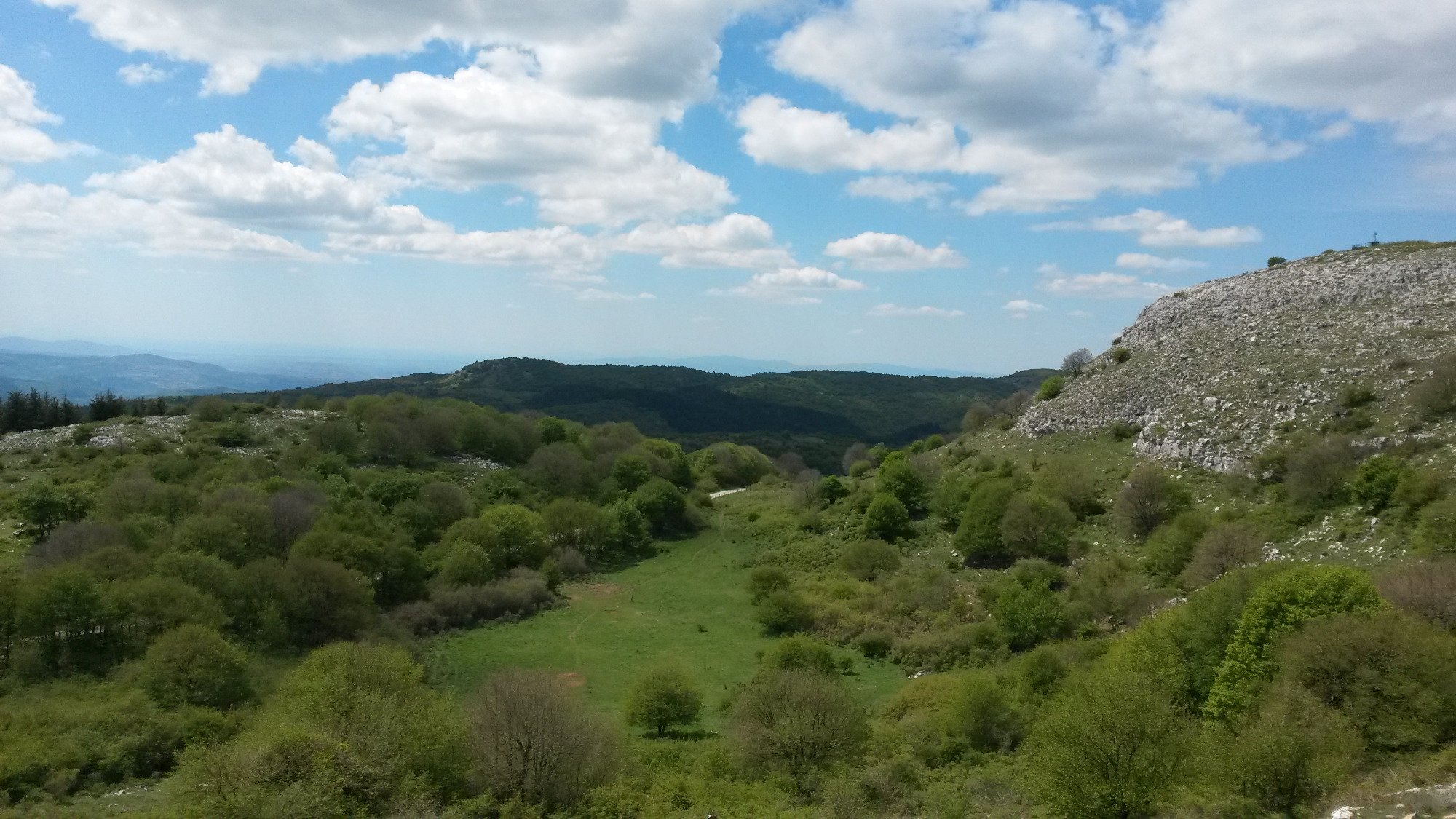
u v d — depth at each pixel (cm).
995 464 8100
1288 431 6003
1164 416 7238
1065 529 6297
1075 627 5069
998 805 2672
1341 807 1877
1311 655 2497
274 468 8194
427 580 6756
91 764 3306
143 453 8425
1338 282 7988
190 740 3531
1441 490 4341
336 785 2484
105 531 5572
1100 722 2131
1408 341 6316
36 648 4359
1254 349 7569
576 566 7912
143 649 4400
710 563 8350
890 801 2928
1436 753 2205
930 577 6438
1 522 6431
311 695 3188
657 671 4519
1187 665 3281
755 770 3450
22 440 9094
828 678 4191
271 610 5047
